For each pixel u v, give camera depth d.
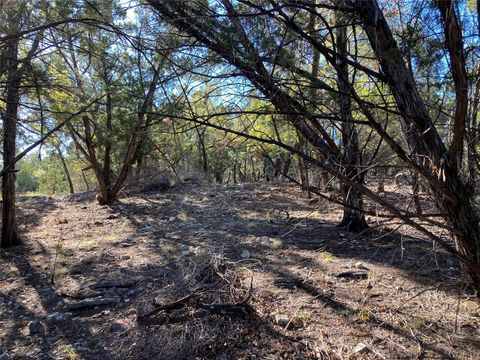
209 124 2.43
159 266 5.86
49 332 4.20
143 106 2.84
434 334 3.75
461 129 2.66
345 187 3.27
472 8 2.94
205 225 8.47
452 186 2.88
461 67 2.49
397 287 4.78
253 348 3.63
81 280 5.56
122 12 2.63
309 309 4.30
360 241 6.63
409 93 2.79
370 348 3.58
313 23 2.82
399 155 2.64
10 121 4.89
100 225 9.04
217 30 2.55
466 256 3.02
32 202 12.34
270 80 2.52
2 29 3.35
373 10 2.70
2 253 7.01
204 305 4.20
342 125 3.67
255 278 5.09
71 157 14.36
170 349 3.63
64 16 2.98
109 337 4.00
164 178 12.98
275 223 8.21
